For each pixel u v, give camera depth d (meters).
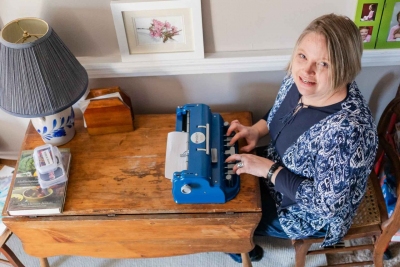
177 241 1.63
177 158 1.59
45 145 1.64
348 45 1.24
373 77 1.85
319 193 1.37
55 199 1.53
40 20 1.54
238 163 1.56
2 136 2.15
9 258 1.83
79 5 1.62
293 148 1.49
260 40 1.72
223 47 1.75
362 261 1.85
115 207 1.53
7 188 1.88
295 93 1.52
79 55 1.79
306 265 1.99
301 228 1.59
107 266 2.03
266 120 1.77
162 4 1.58
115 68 1.78
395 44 1.69
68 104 1.53
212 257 2.04
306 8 1.62
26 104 1.48
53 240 1.63
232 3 1.61
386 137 1.81
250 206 1.51
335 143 1.31
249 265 1.76
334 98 1.38
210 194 1.50
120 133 1.78
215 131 1.67
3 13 1.65
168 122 1.82
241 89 1.89
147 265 2.03
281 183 1.49
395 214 1.53
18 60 1.42
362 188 1.43
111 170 1.64
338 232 1.54
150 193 1.56
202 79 1.85
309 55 1.28
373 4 1.57
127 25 1.66
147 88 1.89
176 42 1.70
